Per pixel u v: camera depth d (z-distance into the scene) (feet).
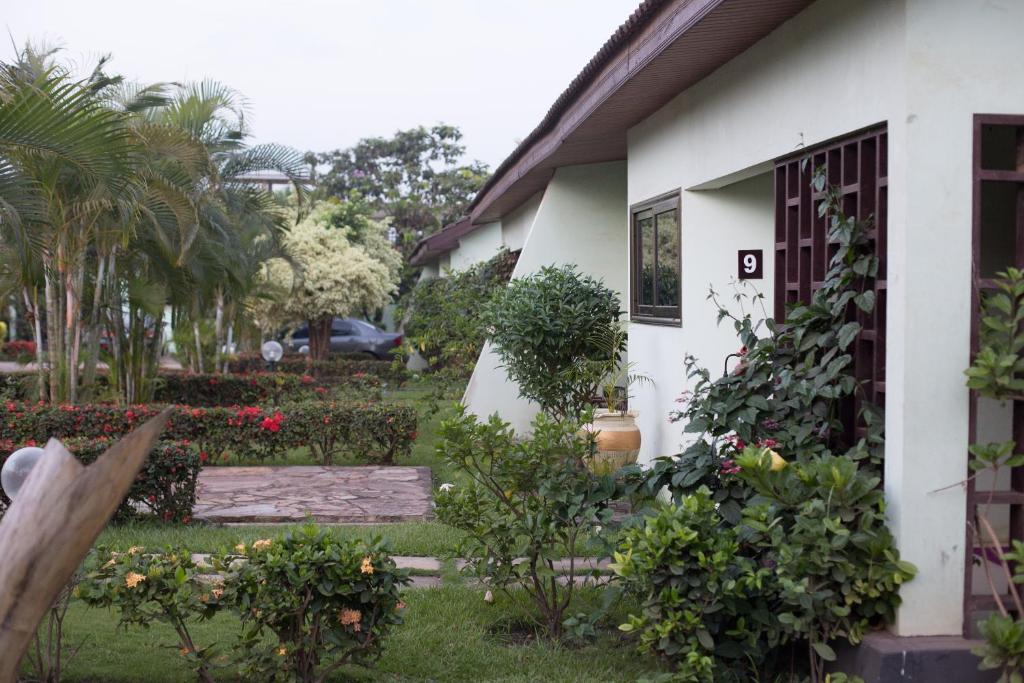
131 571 13.55
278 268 70.38
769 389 17.04
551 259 38.73
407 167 140.46
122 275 39.27
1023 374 13.79
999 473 17.08
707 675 13.56
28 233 26.43
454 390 48.19
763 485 14.62
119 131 25.00
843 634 14.28
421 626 17.24
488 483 17.17
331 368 68.33
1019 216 14.44
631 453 28.35
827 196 16.66
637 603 16.63
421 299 49.42
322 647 13.93
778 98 18.90
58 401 34.99
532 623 17.60
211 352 57.06
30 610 8.15
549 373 32.89
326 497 28.60
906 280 14.07
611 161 38.45
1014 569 14.10
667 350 27.17
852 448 15.30
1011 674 13.07
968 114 14.15
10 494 16.56
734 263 25.23
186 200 31.91
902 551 14.11
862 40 15.44
